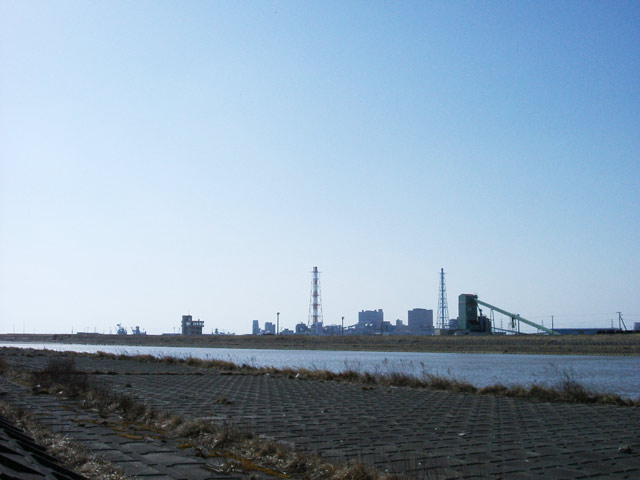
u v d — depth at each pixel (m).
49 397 22.19
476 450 14.86
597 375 53.88
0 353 53.97
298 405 23.91
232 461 11.92
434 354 110.94
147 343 176.38
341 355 104.38
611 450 15.12
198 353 109.06
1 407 17.27
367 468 11.28
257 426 18.09
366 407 23.72
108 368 42.47
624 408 24.48
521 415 21.97
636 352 101.62
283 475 11.26
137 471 11.02
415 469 12.04
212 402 23.84
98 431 15.04
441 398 27.83
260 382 35.06
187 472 11.04
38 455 10.34
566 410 23.70
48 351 65.12
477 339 131.12
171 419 16.52
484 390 30.19
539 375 53.12
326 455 13.59
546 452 14.76
